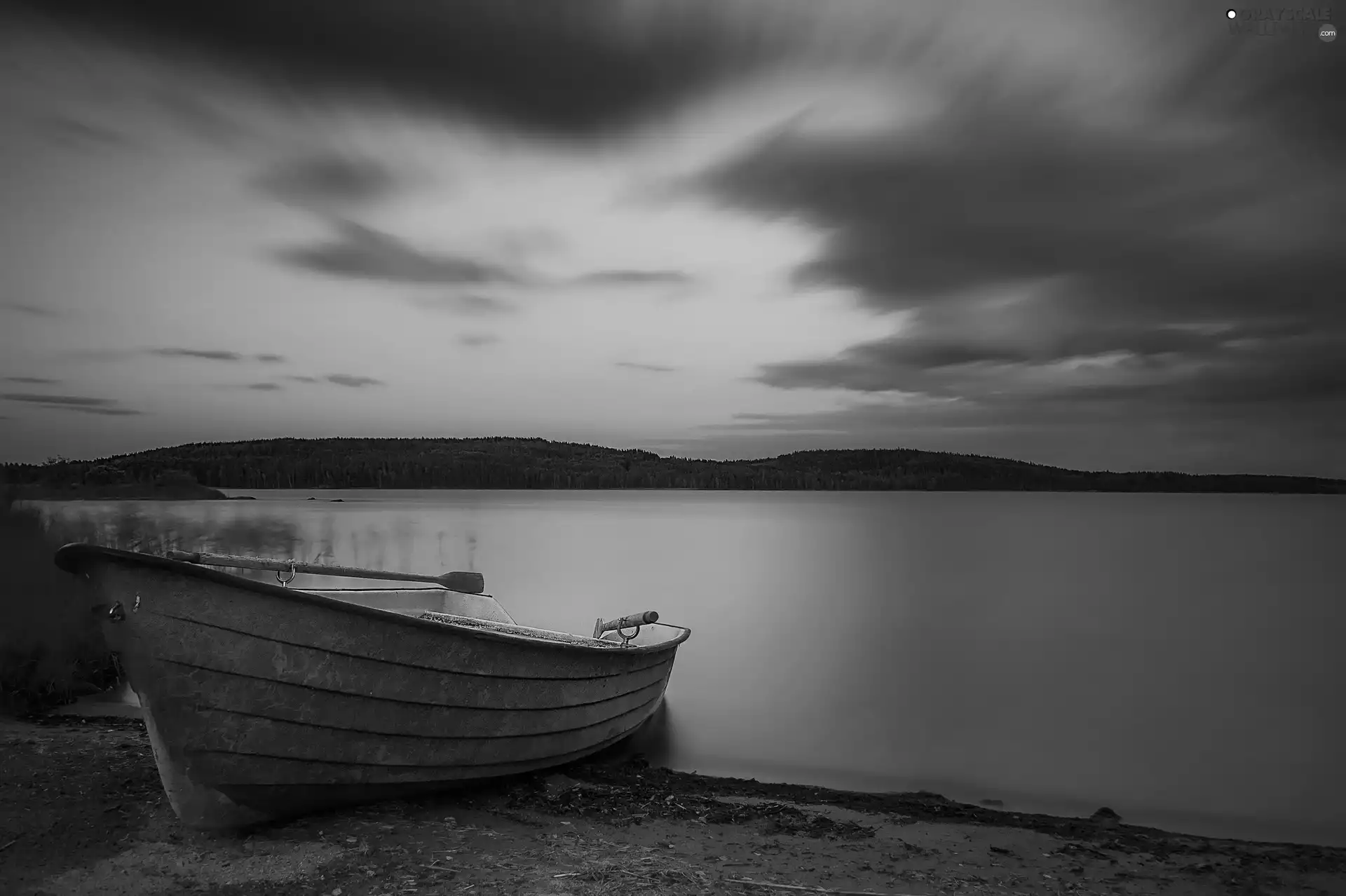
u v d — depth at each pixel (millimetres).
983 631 25906
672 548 61781
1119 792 10742
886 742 13234
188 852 5742
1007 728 14469
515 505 176625
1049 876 6598
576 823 7223
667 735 12820
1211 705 16578
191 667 5586
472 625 10219
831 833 7648
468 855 5961
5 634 10961
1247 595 36094
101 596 5332
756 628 26203
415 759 6957
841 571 46531
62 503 28031
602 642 10914
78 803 6539
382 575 9734
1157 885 6484
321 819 6547
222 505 126000
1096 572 46750
